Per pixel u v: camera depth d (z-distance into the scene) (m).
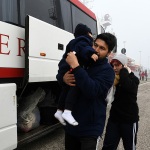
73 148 2.79
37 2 4.40
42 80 4.16
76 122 2.52
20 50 3.73
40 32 4.04
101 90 2.52
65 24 5.35
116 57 3.48
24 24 4.00
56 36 4.59
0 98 3.26
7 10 3.63
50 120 4.81
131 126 3.45
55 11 4.97
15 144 3.54
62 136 5.68
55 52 4.55
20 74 3.73
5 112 3.33
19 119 4.25
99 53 2.62
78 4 6.10
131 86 3.38
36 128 4.57
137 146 5.26
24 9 4.04
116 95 3.49
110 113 3.59
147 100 13.16
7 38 3.47
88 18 6.78
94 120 2.58
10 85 3.43
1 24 3.37
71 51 2.55
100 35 2.64
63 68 2.71
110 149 3.60
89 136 2.55
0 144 3.27
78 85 2.42
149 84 30.25
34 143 5.12
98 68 2.60
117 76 3.44
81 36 2.63
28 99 4.46
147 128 6.76
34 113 4.51
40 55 4.05
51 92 5.17
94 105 2.58
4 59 3.42
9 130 3.41
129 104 3.45
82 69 2.41
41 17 4.50
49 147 4.95
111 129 3.57
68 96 2.57
